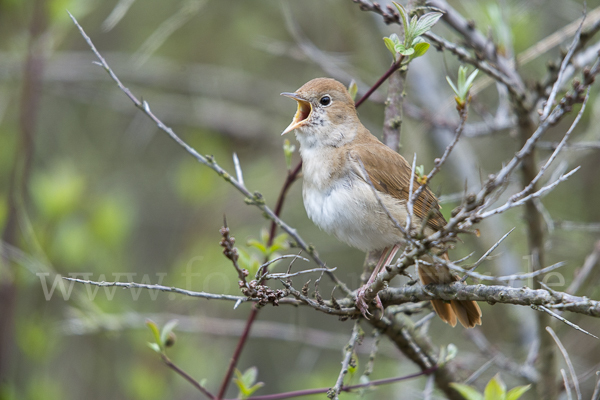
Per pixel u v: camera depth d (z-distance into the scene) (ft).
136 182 47.57
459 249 36.42
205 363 37.45
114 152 47.42
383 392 35.83
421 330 24.40
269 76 49.03
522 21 37.40
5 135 41.06
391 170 24.43
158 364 35.14
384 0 35.86
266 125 48.34
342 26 41.91
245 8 46.68
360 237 24.26
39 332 33.71
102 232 36.81
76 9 35.63
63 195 36.04
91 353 39.27
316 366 41.88
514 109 24.73
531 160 25.27
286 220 44.65
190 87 47.52
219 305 37.40
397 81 24.82
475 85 30.30
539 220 26.21
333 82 26.16
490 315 37.86
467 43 26.18
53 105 46.34
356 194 23.98
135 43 46.01
